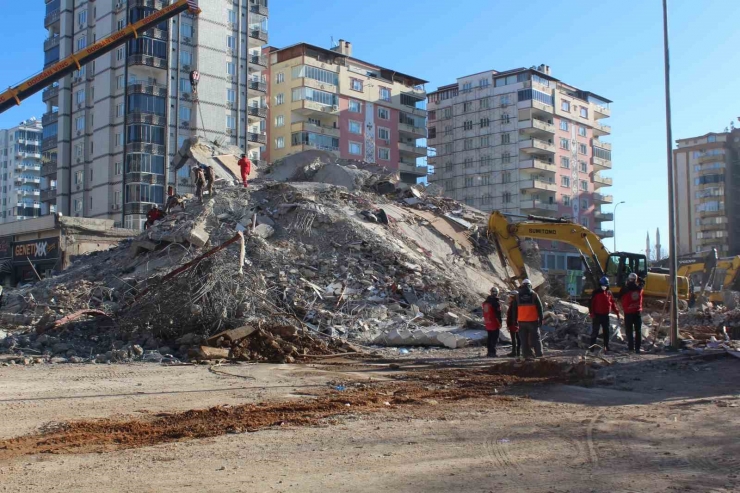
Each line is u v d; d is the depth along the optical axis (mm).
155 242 28156
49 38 72188
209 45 67062
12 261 52062
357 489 5758
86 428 8539
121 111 63500
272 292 22469
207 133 66562
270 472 6344
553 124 87438
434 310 24109
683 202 104562
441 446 7395
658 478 6016
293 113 75938
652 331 22016
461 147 89562
